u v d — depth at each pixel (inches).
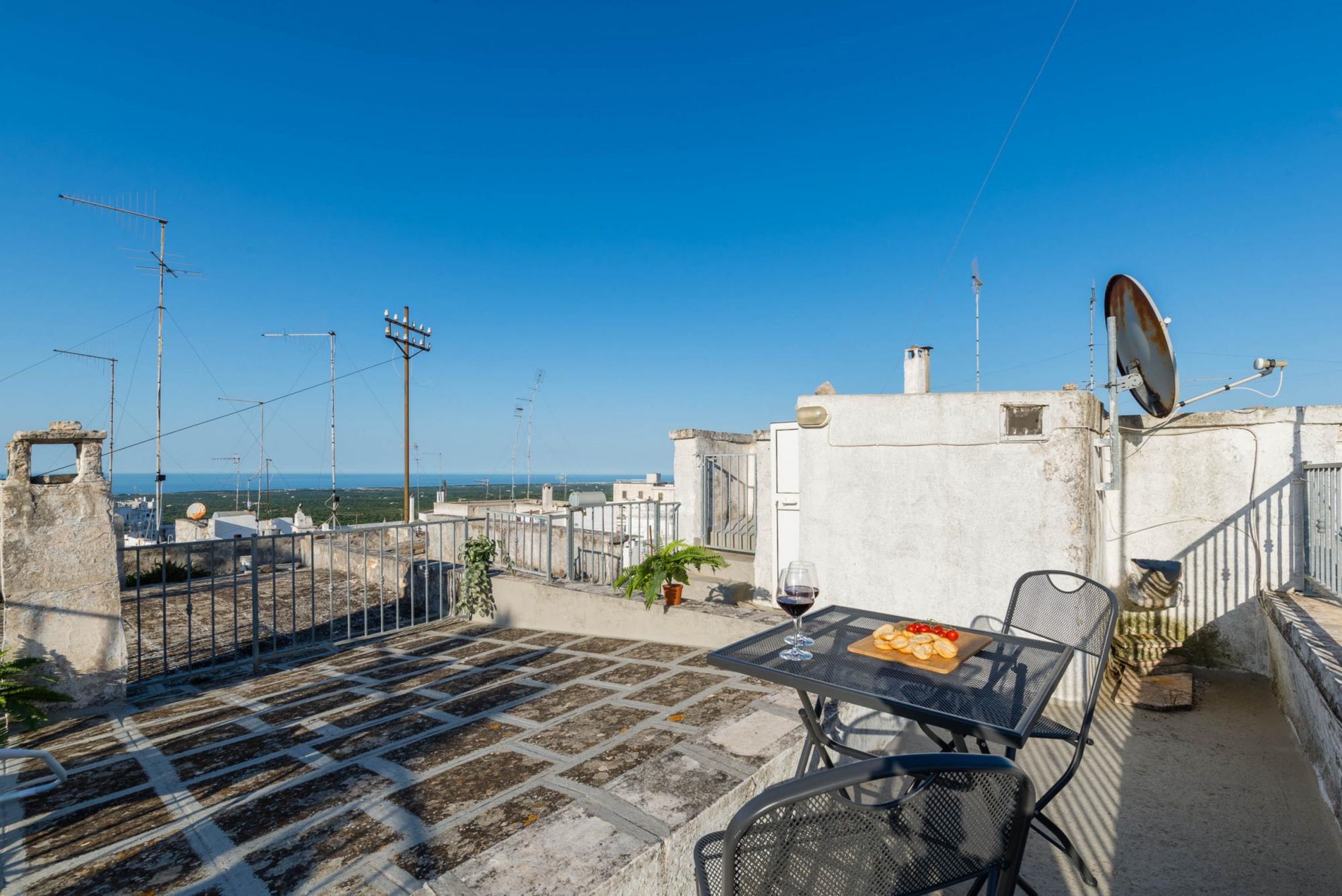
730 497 384.2
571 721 159.0
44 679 175.8
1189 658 247.4
